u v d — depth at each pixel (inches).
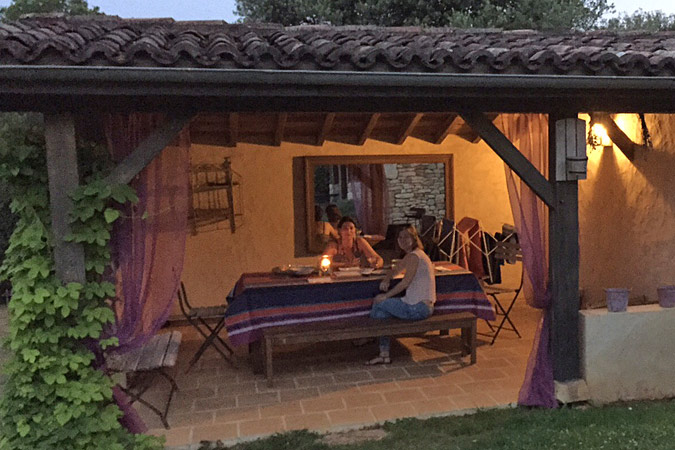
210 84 132.7
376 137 313.0
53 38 125.0
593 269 292.7
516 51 145.5
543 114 181.3
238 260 304.0
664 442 150.6
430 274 219.6
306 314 216.4
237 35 171.9
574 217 176.7
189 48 127.9
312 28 201.9
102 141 147.7
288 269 239.0
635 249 258.2
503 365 221.1
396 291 219.5
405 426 169.0
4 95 129.4
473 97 151.0
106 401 150.9
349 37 175.6
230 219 300.5
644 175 250.4
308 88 138.5
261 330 209.8
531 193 177.8
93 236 139.3
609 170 276.4
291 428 171.3
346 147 310.5
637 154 254.4
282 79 133.6
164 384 211.5
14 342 136.7
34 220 140.2
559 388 179.0
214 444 162.9
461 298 231.5
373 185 442.9
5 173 136.6
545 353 182.2
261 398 195.6
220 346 257.3
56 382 139.6
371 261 252.5
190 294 299.4
